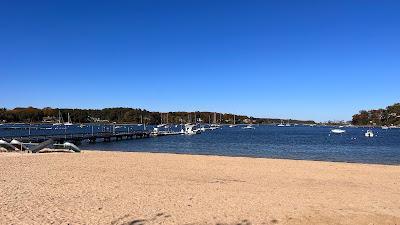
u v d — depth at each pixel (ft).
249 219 36.96
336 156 149.79
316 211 40.34
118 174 66.03
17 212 37.47
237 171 73.10
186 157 102.32
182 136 347.77
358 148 203.51
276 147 208.85
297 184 58.59
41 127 536.42
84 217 36.42
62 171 68.74
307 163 89.25
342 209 41.37
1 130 419.54
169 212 39.17
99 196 46.37
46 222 34.27
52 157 96.78
